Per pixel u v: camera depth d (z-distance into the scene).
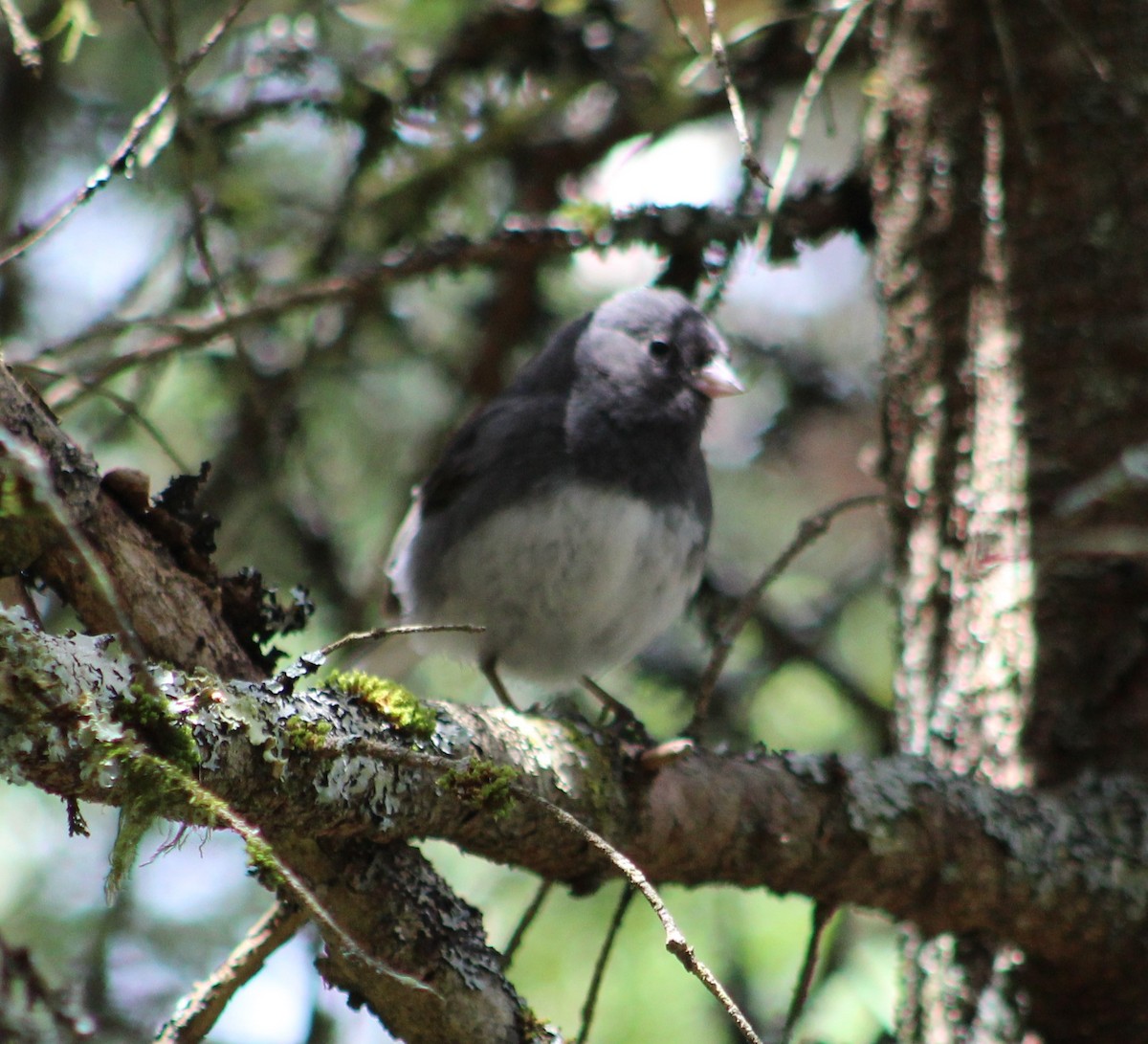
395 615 9.62
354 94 8.65
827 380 10.14
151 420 10.18
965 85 7.21
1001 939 6.08
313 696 4.47
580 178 9.62
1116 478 6.28
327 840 4.70
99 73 10.04
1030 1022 6.30
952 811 5.89
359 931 4.78
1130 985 6.14
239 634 4.96
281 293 7.66
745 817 5.54
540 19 8.89
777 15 8.02
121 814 3.79
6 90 9.70
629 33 9.11
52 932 9.09
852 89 11.22
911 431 7.20
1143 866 6.07
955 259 7.13
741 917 8.62
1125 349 6.78
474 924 4.93
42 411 4.58
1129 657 6.48
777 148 12.62
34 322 10.38
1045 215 6.99
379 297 8.98
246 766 4.14
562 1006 8.44
